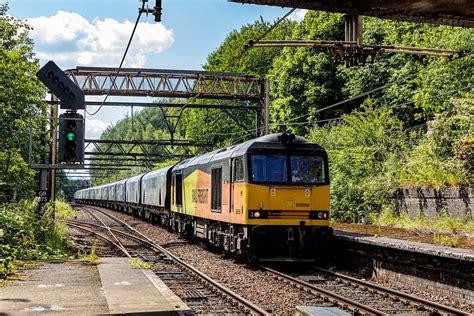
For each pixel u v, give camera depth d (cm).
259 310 998
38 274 1339
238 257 1805
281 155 1645
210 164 1995
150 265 1548
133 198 4488
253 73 5847
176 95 3008
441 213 2244
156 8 1195
